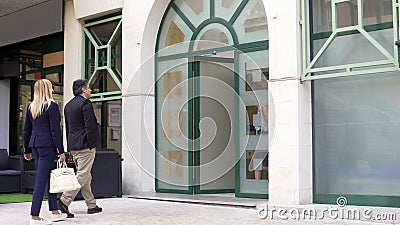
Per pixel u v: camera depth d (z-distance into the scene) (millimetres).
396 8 8078
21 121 14891
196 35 10945
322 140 9008
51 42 13922
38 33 13453
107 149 11109
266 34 9766
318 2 9086
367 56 8523
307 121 8953
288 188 8812
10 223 7586
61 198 7910
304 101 8930
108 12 12125
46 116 7328
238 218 7855
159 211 8672
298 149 8766
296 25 8891
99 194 10500
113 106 12195
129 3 11633
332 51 8875
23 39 13867
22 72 14789
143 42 11383
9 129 15367
